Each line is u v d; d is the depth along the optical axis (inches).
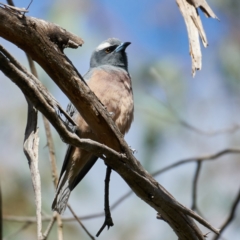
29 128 282.0
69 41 261.4
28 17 252.1
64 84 267.9
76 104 277.3
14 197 445.7
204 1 293.9
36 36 251.9
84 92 272.7
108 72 410.6
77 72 268.5
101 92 397.7
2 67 226.5
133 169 286.7
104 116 279.7
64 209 355.6
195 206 404.8
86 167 382.9
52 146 378.6
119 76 408.8
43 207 440.1
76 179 380.8
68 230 464.1
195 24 291.7
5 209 441.7
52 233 452.8
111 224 303.1
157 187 292.7
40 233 265.1
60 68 262.2
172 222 304.3
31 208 448.1
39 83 254.7
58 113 260.5
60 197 363.6
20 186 451.2
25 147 278.2
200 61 285.4
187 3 295.1
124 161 281.9
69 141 253.4
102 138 287.7
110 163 279.7
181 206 291.1
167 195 293.9
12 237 429.7
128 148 285.0
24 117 464.8
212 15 292.4
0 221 304.3
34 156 275.1
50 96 256.7
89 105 275.4
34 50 255.3
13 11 245.8
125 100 405.4
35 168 273.0
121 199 416.5
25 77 231.3
